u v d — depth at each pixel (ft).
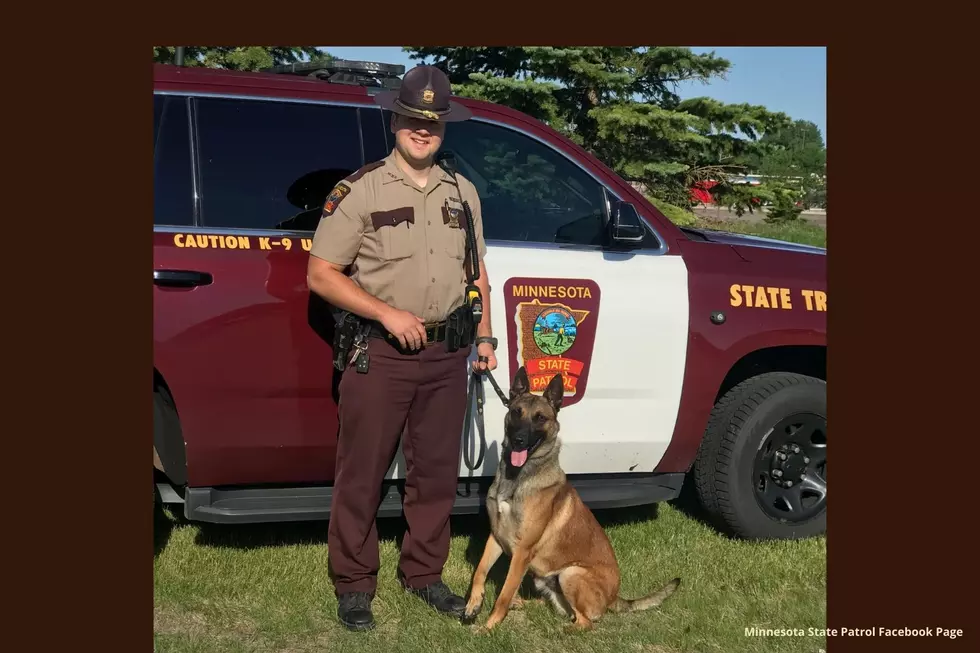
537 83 40.42
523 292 12.09
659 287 12.79
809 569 12.89
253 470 11.34
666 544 13.65
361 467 10.68
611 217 12.37
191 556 12.25
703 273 13.10
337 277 10.07
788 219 48.83
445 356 10.59
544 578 11.57
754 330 13.19
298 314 11.10
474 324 10.69
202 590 11.38
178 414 10.80
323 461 11.61
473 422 12.10
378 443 10.59
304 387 11.21
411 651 10.30
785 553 13.37
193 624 10.66
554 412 11.08
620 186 13.03
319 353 11.22
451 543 13.50
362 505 10.82
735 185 46.57
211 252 10.85
